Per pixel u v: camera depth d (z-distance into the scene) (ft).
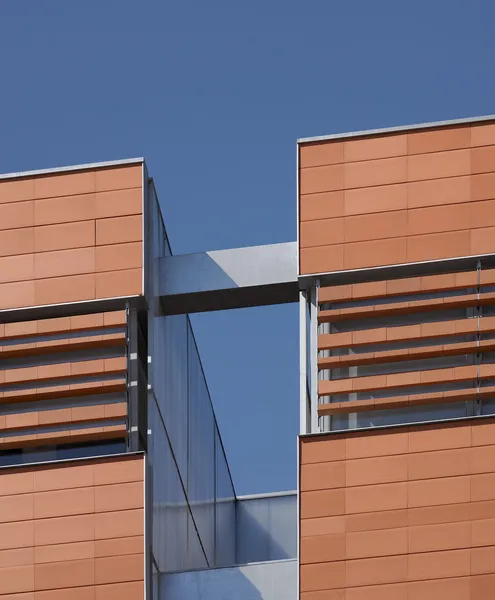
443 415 111.75
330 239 116.88
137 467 112.27
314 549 107.86
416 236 116.06
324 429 112.47
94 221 119.96
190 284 121.29
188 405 139.33
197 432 145.48
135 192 120.26
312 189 118.32
